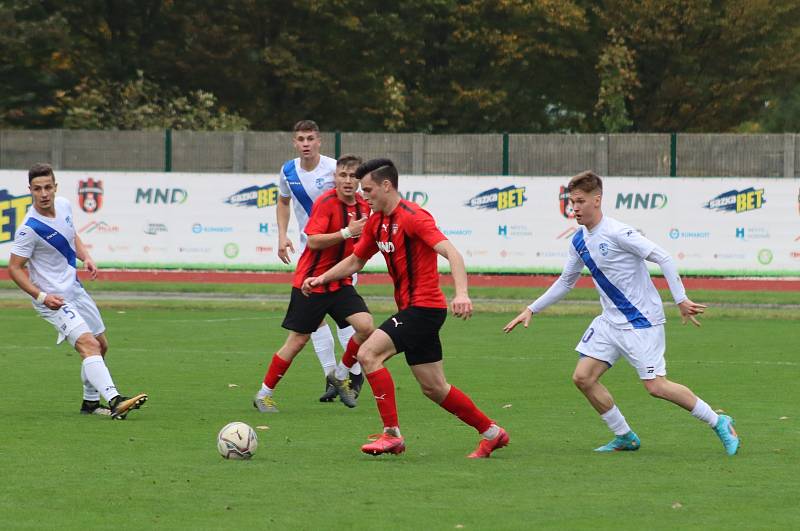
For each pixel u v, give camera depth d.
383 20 140.62
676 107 151.50
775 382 44.66
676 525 21.97
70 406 38.09
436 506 23.48
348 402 38.44
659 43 144.62
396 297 29.23
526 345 57.88
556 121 161.50
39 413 36.53
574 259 29.83
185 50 142.50
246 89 144.62
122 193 91.00
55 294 36.16
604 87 132.00
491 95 143.75
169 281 90.56
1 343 57.09
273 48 139.62
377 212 28.97
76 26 142.00
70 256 36.44
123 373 46.84
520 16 145.25
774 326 68.50
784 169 91.88
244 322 68.56
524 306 77.75
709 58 150.88
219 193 90.56
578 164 94.12
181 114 125.38
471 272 89.44
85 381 36.19
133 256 91.19
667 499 24.23
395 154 95.25
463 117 148.62
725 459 28.97
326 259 37.62
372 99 143.62
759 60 149.62
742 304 81.25
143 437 32.06
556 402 39.56
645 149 93.31
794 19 151.50
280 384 44.34
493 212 89.12
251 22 144.00
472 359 52.06
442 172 95.19
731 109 152.88
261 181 90.25
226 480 26.03
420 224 28.11
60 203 36.16
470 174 94.69
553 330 65.56
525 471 27.28
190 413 36.88
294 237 90.19
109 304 77.62
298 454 29.53
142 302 79.19
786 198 86.88
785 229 86.88
